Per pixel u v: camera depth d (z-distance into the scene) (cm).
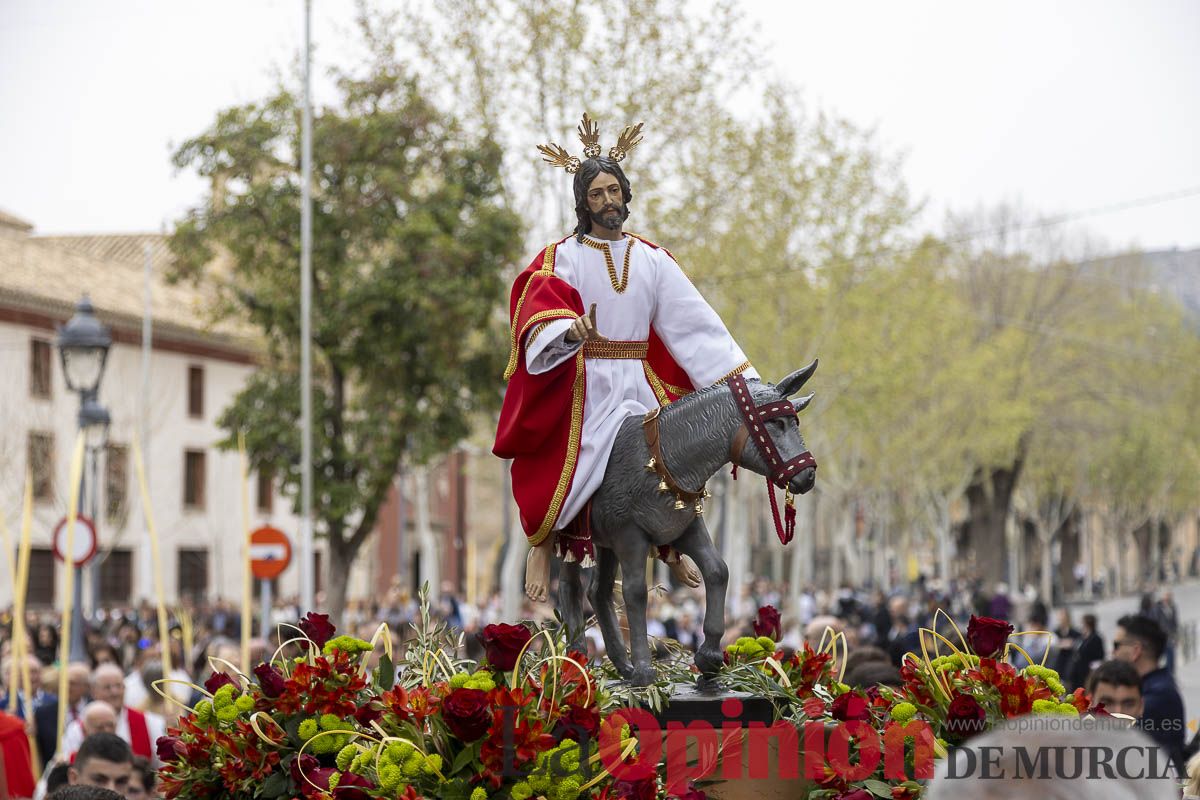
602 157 486
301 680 428
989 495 5778
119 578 4275
